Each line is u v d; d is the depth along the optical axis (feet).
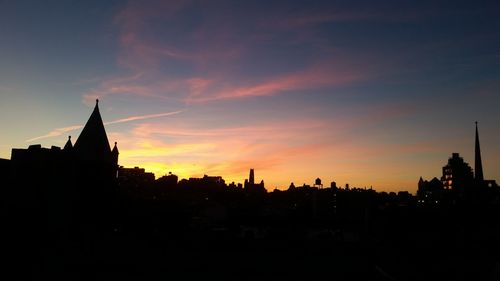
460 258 103.14
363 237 187.62
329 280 117.80
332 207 356.79
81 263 118.11
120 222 178.91
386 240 158.10
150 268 120.78
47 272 108.78
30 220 138.82
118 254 128.67
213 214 275.59
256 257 137.80
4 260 110.73
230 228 221.66
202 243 151.84
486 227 146.82
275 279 118.42
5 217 134.31
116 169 202.28
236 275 120.26
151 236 154.81
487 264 93.40
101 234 146.92
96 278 109.70
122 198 200.85
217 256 137.49
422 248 122.31
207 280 114.73
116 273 115.03
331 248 149.69
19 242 124.98
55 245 127.54
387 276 112.37
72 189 155.12
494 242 115.14
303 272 125.29
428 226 174.81
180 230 178.29
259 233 206.08
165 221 205.87
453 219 185.57
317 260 136.46
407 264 114.01
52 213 144.56
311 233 215.10
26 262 112.88
